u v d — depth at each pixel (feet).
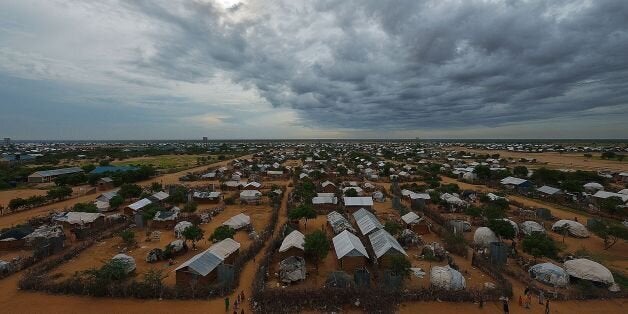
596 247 182.60
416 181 408.46
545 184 350.84
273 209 261.03
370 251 170.19
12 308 116.37
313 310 118.01
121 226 211.41
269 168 503.61
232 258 160.45
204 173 460.14
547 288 133.69
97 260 161.38
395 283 128.36
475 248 179.01
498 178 400.67
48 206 274.57
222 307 119.03
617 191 309.63
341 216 222.48
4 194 328.08
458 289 127.95
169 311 116.06
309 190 309.63
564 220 209.46
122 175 378.94
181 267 133.28
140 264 156.25
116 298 124.57
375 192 319.88
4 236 176.45
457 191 319.47
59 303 120.37
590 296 126.82
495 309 119.14
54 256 163.84
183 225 201.77
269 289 121.70
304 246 154.20
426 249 168.35
